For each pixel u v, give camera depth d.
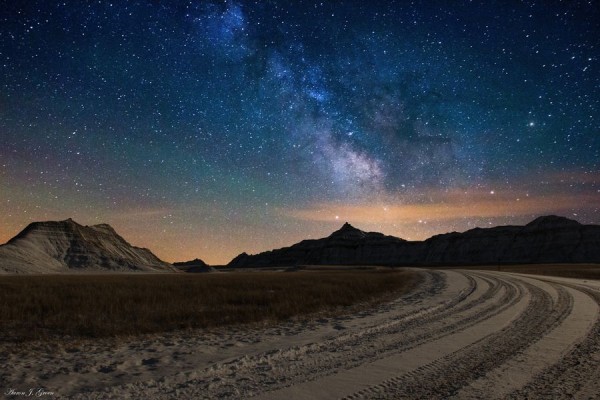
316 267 140.50
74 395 6.12
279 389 6.33
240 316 14.79
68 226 147.25
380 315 14.44
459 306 16.36
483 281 30.17
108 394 6.16
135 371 7.46
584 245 131.50
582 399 5.86
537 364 7.63
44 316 15.15
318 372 7.26
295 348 9.06
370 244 197.12
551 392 6.13
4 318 14.56
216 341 10.30
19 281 39.03
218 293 23.42
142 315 15.02
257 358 8.20
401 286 28.61
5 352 9.45
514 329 11.16
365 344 9.54
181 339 10.80
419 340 9.90
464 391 6.17
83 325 13.13
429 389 6.28
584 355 8.27
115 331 12.10
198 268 155.88
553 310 14.59
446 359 8.05
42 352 9.42
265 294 22.27
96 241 150.12
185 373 7.18
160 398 5.98
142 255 160.62
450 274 43.22
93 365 7.97
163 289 26.62
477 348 8.97
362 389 6.30
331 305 18.39
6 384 6.72
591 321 12.27
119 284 32.47
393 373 7.13
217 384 6.61
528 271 54.66
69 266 129.12
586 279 33.69
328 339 10.09
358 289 25.53
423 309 15.63
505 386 6.39
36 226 142.00
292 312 15.85
